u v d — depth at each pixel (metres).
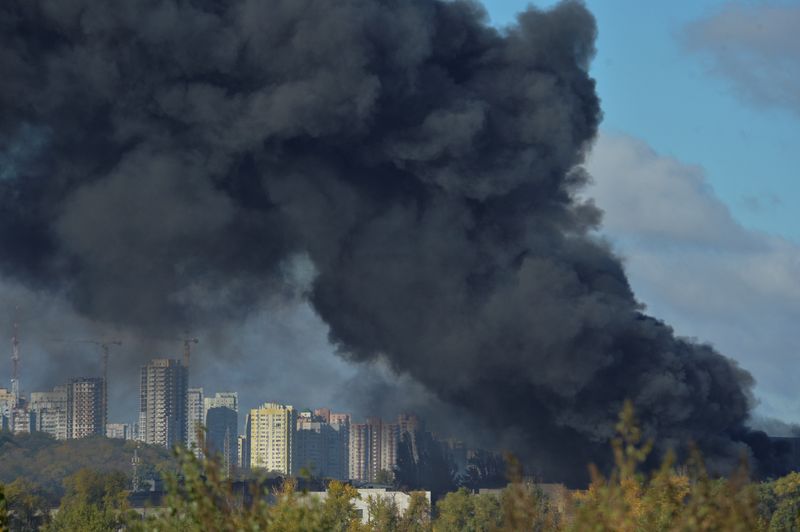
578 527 39.12
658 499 41.00
